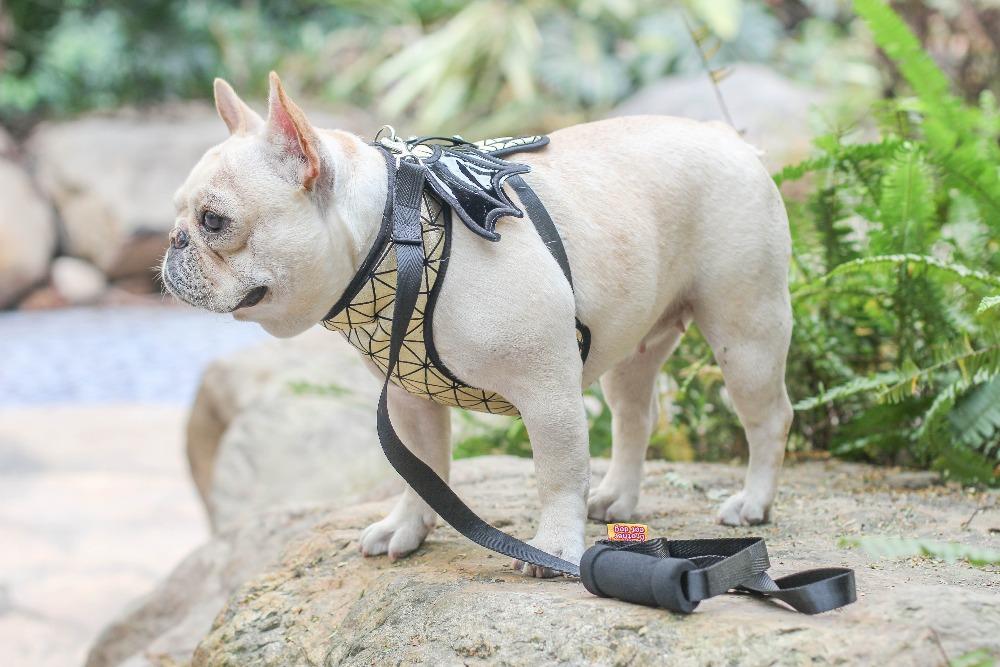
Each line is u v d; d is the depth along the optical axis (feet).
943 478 9.07
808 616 5.28
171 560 14.90
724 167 7.03
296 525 9.24
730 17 33.04
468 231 6.09
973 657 4.68
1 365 27.40
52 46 40.22
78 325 31.89
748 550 5.58
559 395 6.15
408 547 7.00
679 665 5.03
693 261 7.06
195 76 40.68
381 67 38.32
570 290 6.26
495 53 35.73
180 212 5.99
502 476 8.89
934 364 8.86
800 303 10.14
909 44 10.30
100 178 34.71
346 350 14.48
